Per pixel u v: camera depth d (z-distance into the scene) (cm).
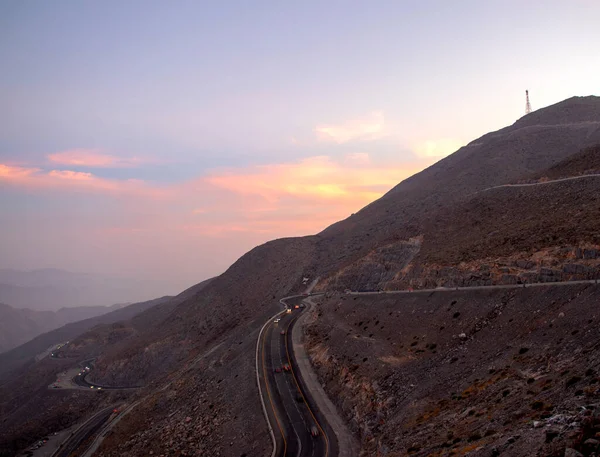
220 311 17162
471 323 5975
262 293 17012
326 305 10875
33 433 12719
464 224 10112
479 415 3703
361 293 10288
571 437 2314
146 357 16400
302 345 9044
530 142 18062
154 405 9675
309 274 16300
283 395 6944
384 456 4028
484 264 6881
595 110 19538
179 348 16175
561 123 19375
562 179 9288
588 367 3384
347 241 17850
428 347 6178
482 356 5066
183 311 18975
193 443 7056
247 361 8831
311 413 6250
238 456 5919
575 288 4975
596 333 3944
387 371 6053
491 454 2683
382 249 11700
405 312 7544
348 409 6016
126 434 8969
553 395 3259
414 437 4016
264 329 10512
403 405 5031
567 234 6225
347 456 4962
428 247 9894
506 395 3803
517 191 10144
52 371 19638
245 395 7481
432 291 7531
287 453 5262
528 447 2497
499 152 18225
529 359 4312
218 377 9206
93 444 9481
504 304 5791
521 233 7338
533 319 5053
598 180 8106
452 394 4578
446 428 3834
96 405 14138
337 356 7419
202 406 8250
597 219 6181
